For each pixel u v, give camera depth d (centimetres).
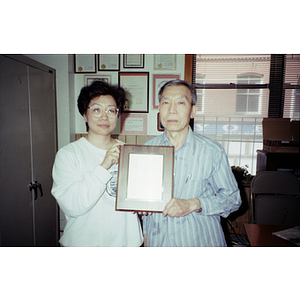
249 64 210
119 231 122
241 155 218
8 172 140
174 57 191
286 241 106
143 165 108
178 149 117
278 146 202
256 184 154
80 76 198
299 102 211
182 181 114
